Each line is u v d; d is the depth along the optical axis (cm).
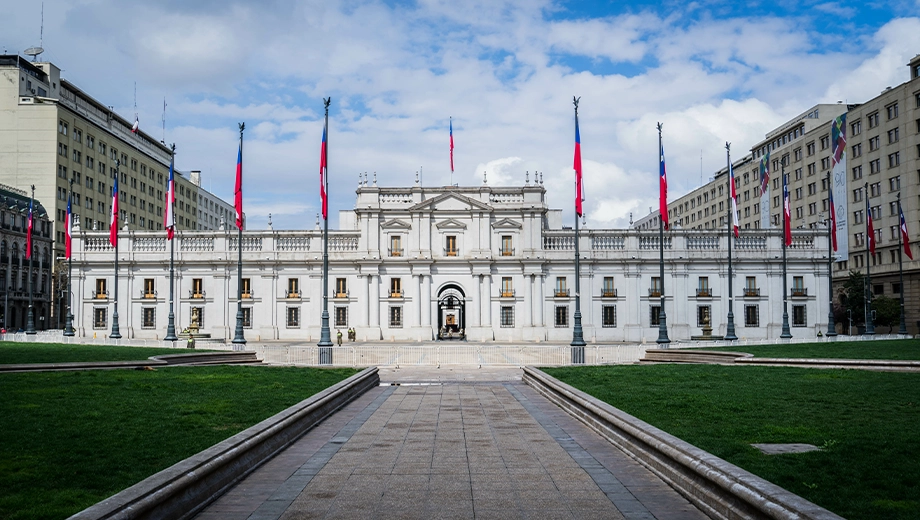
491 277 9462
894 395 2377
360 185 9744
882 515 1075
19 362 3694
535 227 9488
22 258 10644
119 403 2225
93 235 9506
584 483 1379
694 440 1617
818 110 12619
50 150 11169
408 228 9531
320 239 9550
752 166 14125
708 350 4972
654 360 5016
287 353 5225
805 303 9331
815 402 2247
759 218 13712
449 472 1475
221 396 2450
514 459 1603
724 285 9381
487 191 9619
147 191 14125
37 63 12056
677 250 9419
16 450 1532
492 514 1173
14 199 10781
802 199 12344
